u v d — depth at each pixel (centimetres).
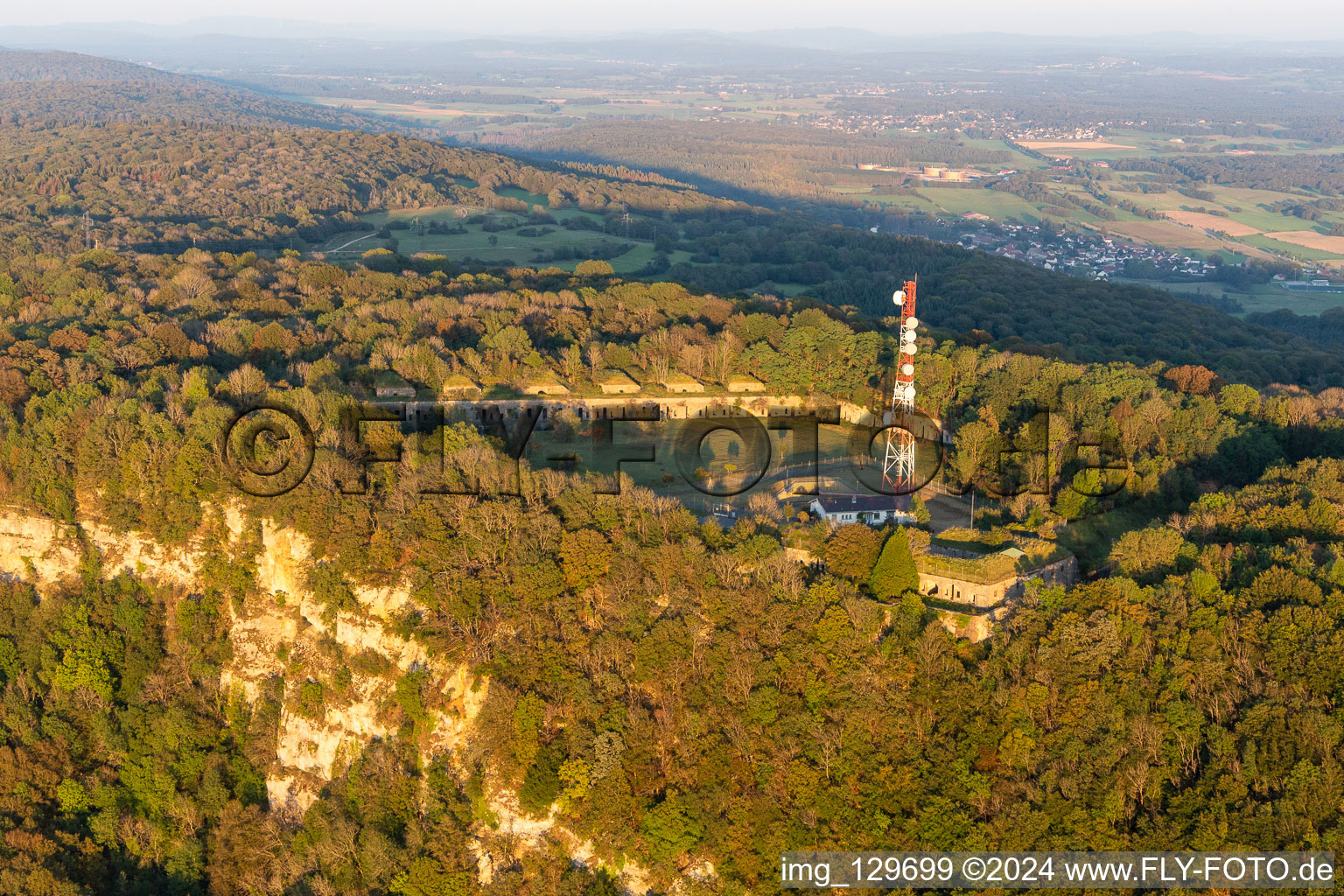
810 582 14075
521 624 13200
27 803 13525
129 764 13962
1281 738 11662
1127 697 12331
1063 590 13488
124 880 13200
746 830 11988
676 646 12850
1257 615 12738
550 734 12550
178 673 14625
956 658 12762
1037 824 11644
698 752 12344
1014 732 12081
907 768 11969
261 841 13338
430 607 13350
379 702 13325
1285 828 11262
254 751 14000
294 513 14375
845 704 12394
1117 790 11756
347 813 12938
